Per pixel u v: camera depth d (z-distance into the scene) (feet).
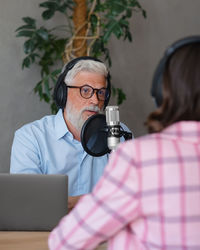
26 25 11.88
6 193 5.91
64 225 3.26
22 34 11.84
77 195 7.59
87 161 7.70
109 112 5.79
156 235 2.98
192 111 3.10
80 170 7.67
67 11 13.41
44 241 5.36
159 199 2.95
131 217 3.04
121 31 11.86
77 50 12.22
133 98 14.38
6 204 5.91
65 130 7.63
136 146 3.04
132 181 3.00
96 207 3.08
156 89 3.34
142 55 14.55
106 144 5.92
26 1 12.97
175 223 2.93
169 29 15.01
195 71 3.12
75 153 7.65
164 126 3.17
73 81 7.38
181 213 2.93
